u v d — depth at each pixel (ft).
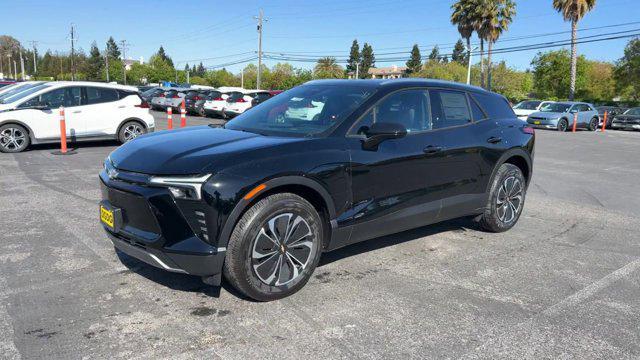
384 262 14.76
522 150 18.12
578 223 20.11
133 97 39.58
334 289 12.66
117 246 12.10
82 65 319.88
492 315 11.51
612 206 23.44
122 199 11.40
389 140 13.76
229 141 12.20
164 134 13.55
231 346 9.80
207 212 10.53
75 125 36.78
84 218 18.54
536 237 17.93
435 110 15.49
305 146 12.10
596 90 193.06
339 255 15.25
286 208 11.51
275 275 11.66
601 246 17.06
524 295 12.71
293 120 13.91
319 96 14.64
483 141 16.56
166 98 86.17
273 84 250.16
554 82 169.58
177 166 10.80
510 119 18.30
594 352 10.04
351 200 12.84
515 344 10.24
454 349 9.96
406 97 14.73
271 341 10.03
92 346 9.67
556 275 14.17
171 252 10.69
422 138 14.64
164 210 10.68
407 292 12.64
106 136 38.32
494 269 14.51
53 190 23.12
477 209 16.98
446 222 19.57
